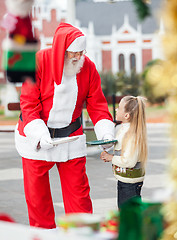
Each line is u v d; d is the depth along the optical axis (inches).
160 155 473.4
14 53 103.3
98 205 279.7
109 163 427.5
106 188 328.2
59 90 184.7
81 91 191.9
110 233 81.7
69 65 184.2
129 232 75.5
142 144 192.5
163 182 69.7
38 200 193.6
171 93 64.9
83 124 468.4
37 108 187.2
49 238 77.7
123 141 193.6
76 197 194.5
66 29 183.3
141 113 193.2
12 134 738.8
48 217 196.5
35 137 181.2
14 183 348.8
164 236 70.4
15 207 279.4
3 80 105.3
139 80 1584.6
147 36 2303.2
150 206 77.4
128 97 197.6
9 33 103.5
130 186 193.2
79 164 194.2
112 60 2354.8
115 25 2444.6
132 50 2331.4
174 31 64.1
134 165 191.9
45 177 194.4
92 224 85.6
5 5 103.9
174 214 68.9
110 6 2490.2
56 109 187.8
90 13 2502.5
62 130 191.5
